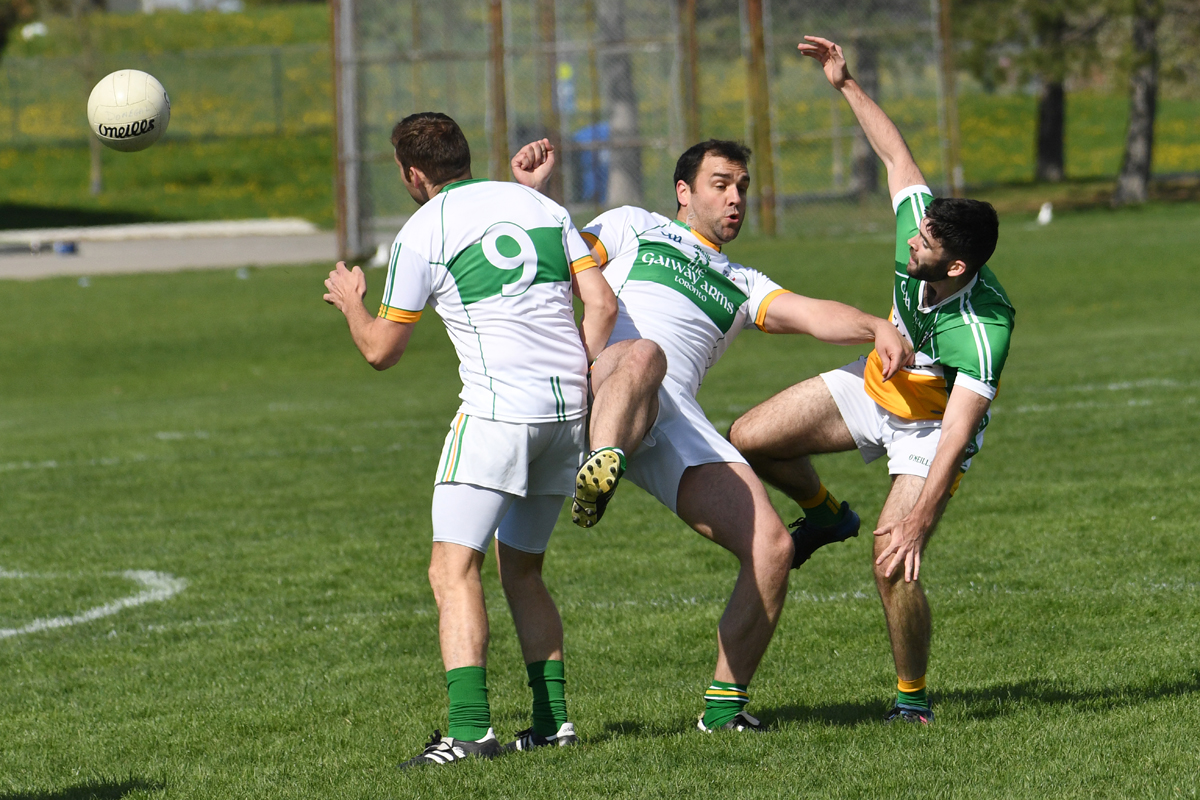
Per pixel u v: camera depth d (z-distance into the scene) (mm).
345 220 100812
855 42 110750
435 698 19781
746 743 15992
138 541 32156
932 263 16312
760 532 16453
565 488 16641
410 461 41438
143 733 18750
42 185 151750
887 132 19109
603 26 104000
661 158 104438
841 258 92500
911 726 16500
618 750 15969
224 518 34438
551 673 16812
